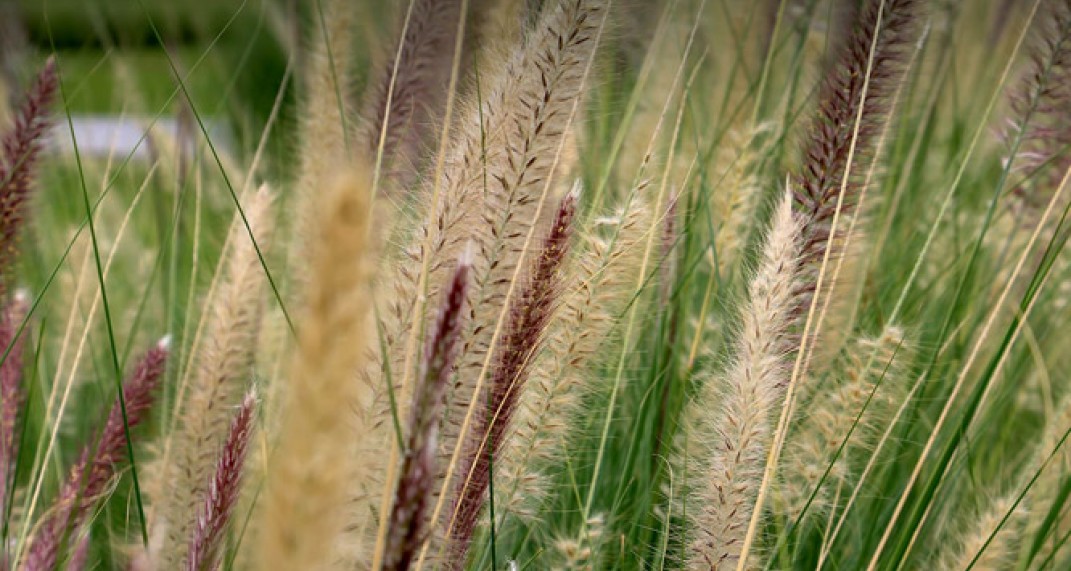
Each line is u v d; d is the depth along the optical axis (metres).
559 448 1.02
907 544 1.00
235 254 1.01
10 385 1.02
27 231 1.09
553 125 0.89
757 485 0.94
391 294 0.90
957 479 1.08
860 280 1.13
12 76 1.17
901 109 1.17
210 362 0.99
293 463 0.70
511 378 0.90
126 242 1.59
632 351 1.08
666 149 1.19
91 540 1.09
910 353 1.10
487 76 0.94
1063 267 1.15
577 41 0.88
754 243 1.08
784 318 0.92
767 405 0.91
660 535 1.02
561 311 0.96
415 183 0.98
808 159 0.99
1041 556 1.05
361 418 0.88
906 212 1.29
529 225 0.89
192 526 0.98
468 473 0.90
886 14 0.98
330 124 1.11
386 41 1.09
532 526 1.03
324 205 0.67
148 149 1.46
